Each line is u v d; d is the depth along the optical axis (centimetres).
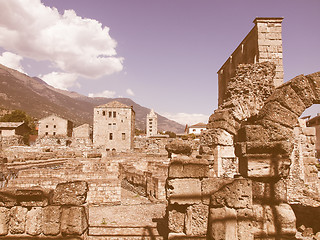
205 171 660
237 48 1772
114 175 1614
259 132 688
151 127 13675
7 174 1369
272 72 1180
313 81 700
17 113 7350
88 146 4944
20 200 636
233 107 1124
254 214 636
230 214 605
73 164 2227
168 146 717
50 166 2150
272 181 667
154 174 1496
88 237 702
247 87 1151
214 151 1102
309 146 1545
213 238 605
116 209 1192
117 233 750
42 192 634
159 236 721
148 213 1104
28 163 2141
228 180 629
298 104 702
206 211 639
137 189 1681
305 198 1130
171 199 636
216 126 1125
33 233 625
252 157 664
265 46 1427
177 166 648
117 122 6494
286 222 632
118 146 6400
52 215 633
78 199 646
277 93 714
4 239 620
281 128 684
